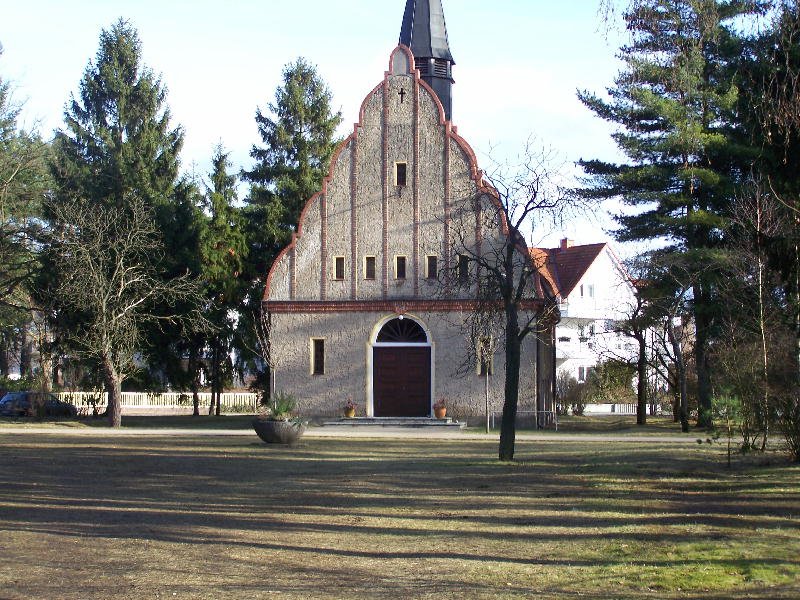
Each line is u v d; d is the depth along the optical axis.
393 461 25.06
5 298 57.88
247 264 51.66
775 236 19.23
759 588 9.95
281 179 54.22
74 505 17.03
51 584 10.55
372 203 42.16
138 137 57.59
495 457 25.80
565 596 9.90
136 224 44.84
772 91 18.11
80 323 45.78
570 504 16.64
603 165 42.19
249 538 13.60
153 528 14.48
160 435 37.56
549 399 45.84
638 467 21.61
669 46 23.03
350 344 41.94
